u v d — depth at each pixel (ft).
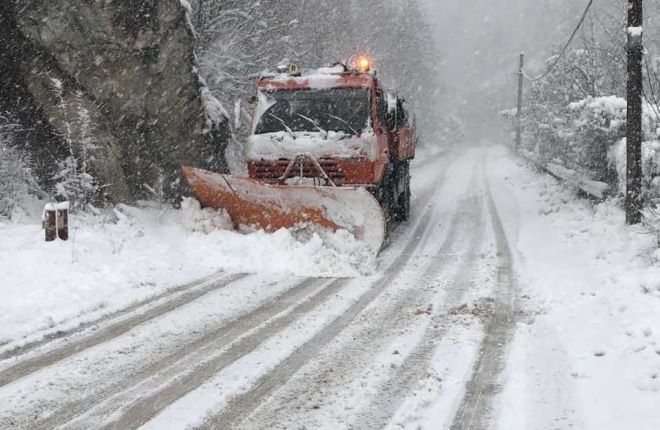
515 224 43.27
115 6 35.12
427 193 64.13
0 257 26.37
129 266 27.55
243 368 17.21
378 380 16.35
